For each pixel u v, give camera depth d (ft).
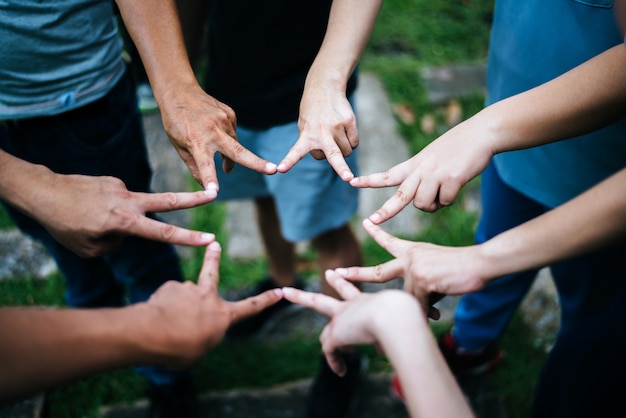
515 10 2.85
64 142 3.03
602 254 2.92
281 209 3.67
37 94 2.84
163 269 3.57
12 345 1.76
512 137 2.43
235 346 4.37
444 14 6.56
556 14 2.67
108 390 4.13
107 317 1.91
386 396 4.12
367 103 5.70
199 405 4.09
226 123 2.66
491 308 3.65
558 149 2.90
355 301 2.24
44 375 1.80
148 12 2.70
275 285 4.52
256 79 3.22
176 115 2.62
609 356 2.77
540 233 2.26
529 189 3.13
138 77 3.97
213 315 2.14
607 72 2.28
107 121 3.07
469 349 3.97
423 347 1.93
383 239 2.53
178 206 2.49
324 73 2.72
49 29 2.69
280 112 3.30
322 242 3.83
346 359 3.95
